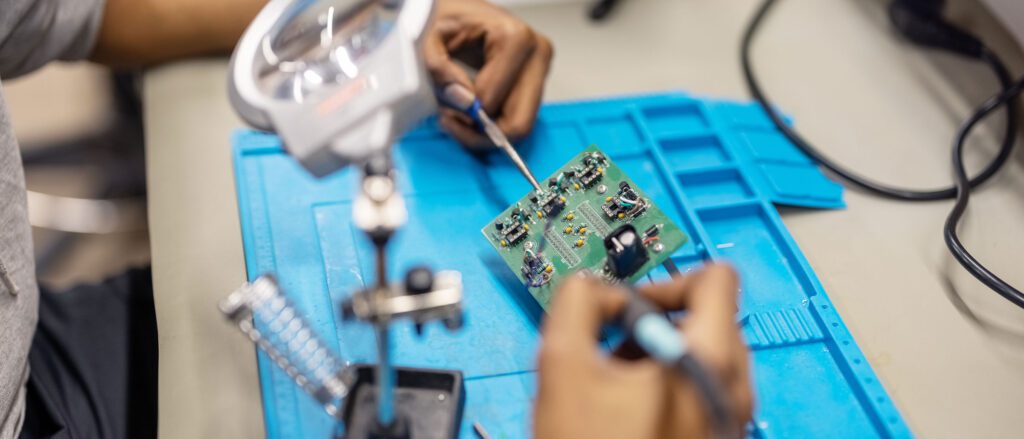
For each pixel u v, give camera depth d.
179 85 1.04
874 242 0.91
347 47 0.67
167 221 0.91
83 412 0.94
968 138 1.02
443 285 0.57
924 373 0.80
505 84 0.95
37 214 1.72
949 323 0.84
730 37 1.16
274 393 0.75
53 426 0.94
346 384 0.69
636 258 0.78
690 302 0.61
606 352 0.78
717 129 1.00
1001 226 0.93
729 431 0.49
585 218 0.85
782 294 0.84
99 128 1.76
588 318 0.58
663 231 0.82
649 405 0.55
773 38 1.15
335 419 0.72
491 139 0.93
